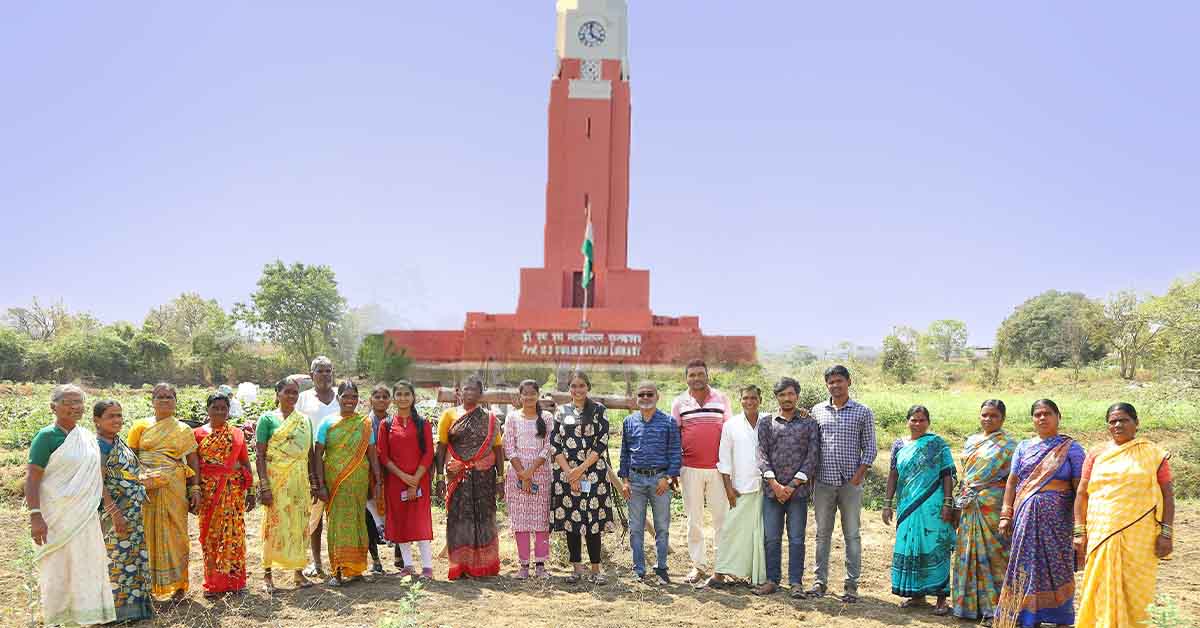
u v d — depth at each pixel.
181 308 67.44
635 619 6.86
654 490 8.08
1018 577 6.59
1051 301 69.19
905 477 7.43
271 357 54.97
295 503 7.50
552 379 30.70
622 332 32.81
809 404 17.86
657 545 8.09
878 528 11.30
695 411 8.28
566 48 38.59
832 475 7.62
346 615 6.79
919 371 49.91
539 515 8.15
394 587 7.64
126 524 6.55
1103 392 36.38
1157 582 8.54
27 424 18.30
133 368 47.69
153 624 6.55
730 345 32.34
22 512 10.72
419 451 8.04
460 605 7.12
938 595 7.30
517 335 32.41
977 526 7.02
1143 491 6.00
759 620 6.96
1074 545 6.49
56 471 6.20
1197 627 6.83
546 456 8.22
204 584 7.36
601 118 38.12
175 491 6.97
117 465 6.57
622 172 38.34
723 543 7.88
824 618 7.05
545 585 7.86
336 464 7.68
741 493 7.81
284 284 53.19
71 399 6.29
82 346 46.09
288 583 7.82
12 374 44.56
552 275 37.62
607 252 37.88
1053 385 43.12
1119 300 48.03
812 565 9.16
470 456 8.11
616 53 38.66
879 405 24.03
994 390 42.19
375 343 31.73
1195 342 22.45
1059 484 6.63
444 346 32.09
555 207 38.09
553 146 38.28
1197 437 18.44
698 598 7.55
